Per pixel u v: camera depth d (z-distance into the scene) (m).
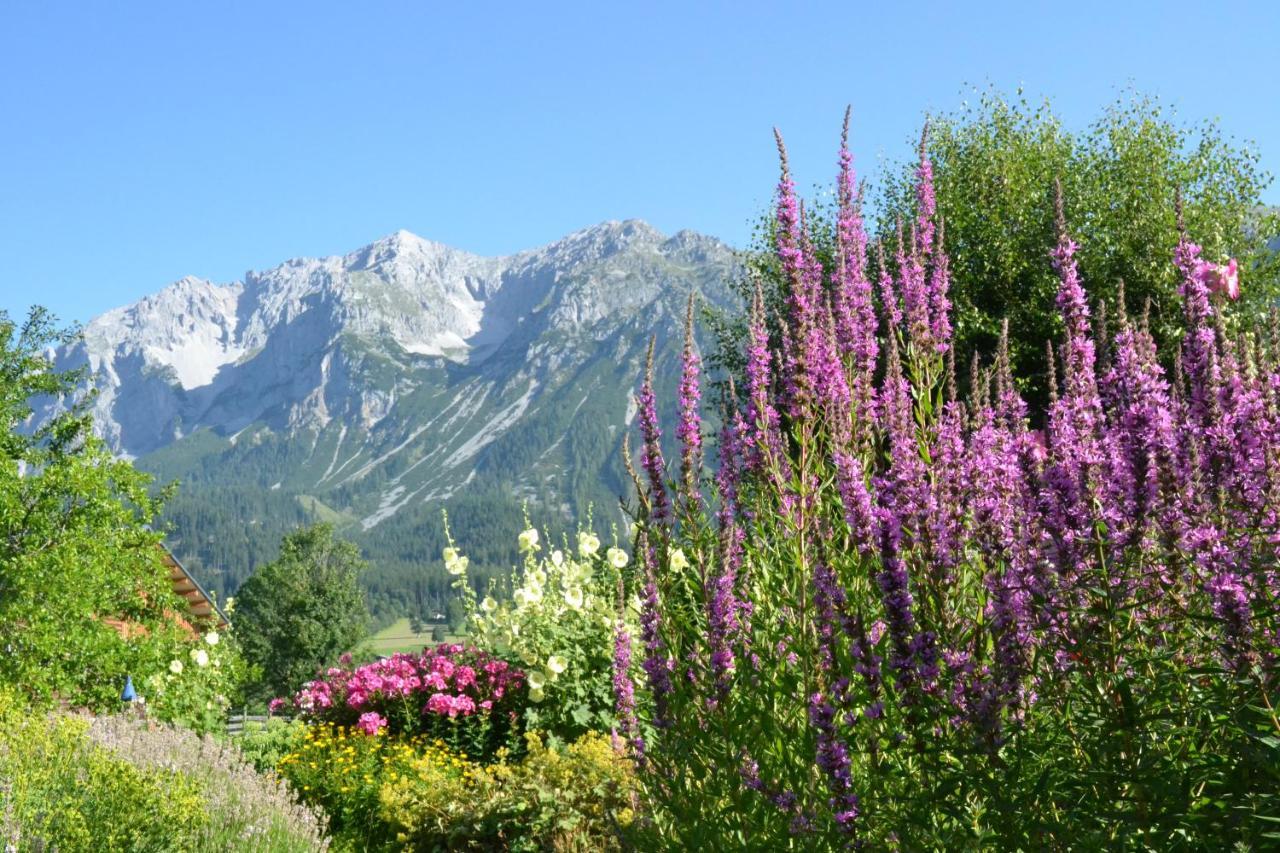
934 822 3.41
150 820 8.56
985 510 3.61
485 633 14.95
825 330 4.53
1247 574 3.18
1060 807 3.28
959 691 3.37
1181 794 3.00
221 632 32.97
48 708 15.17
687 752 4.51
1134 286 19.19
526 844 9.38
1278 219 19.64
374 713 14.29
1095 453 3.51
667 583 4.80
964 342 18.19
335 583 85.31
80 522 17.75
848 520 3.68
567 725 12.67
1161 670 3.31
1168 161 21.39
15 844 7.64
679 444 4.78
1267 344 4.00
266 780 11.48
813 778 3.94
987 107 22.75
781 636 4.27
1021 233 20.41
